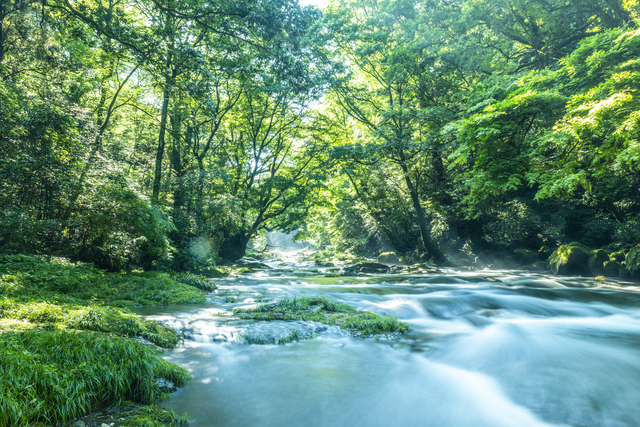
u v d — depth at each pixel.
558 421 4.04
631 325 8.26
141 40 12.23
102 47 12.55
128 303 9.02
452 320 8.86
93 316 5.75
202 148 25.59
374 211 32.56
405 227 34.25
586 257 18.97
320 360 5.80
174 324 7.09
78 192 12.20
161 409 3.77
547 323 8.46
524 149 16.11
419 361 5.86
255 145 26.94
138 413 3.58
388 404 4.36
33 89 12.62
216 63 19.05
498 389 4.84
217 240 24.11
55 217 12.34
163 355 5.61
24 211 10.73
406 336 7.34
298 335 6.95
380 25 25.16
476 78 25.72
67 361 3.68
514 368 5.53
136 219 13.52
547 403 4.45
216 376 4.96
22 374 3.22
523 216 24.78
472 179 16.44
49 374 3.35
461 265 27.44
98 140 15.23
